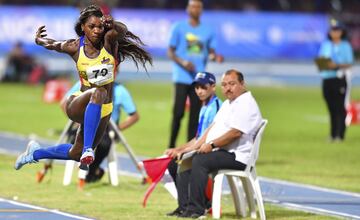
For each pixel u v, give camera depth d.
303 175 35.66
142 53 22.17
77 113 21.72
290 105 72.94
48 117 59.94
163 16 96.00
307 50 100.94
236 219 25.27
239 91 25.38
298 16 100.69
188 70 36.72
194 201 24.88
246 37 99.25
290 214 26.39
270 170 37.03
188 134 35.31
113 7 94.38
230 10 101.94
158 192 30.62
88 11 21.31
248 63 99.38
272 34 100.06
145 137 49.62
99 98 21.36
